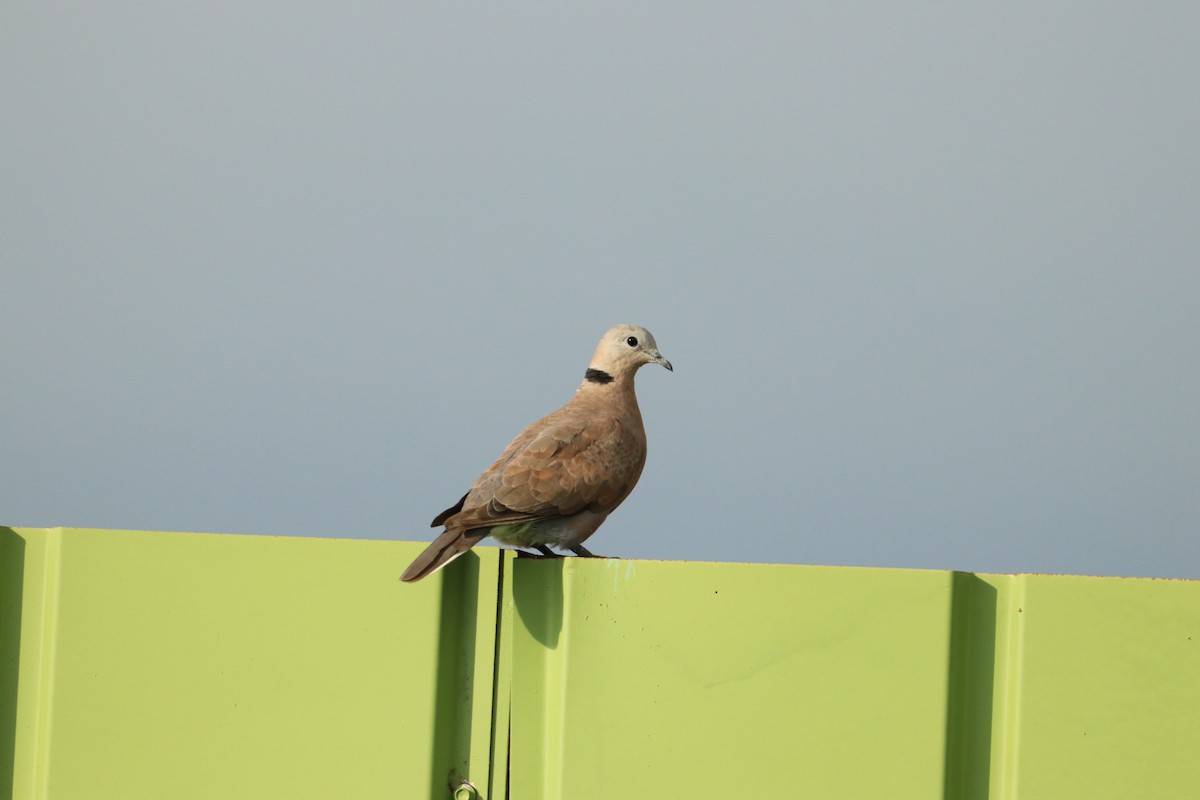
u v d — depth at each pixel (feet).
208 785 33.55
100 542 33.68
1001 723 33.19
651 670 33.09
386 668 33.96
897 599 32.83
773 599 32.91
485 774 34.06
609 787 32.89
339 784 33.65
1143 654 32.68
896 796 32.45
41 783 33.27
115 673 33.50
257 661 33.91
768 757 32.71
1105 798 32.50
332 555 34.27
